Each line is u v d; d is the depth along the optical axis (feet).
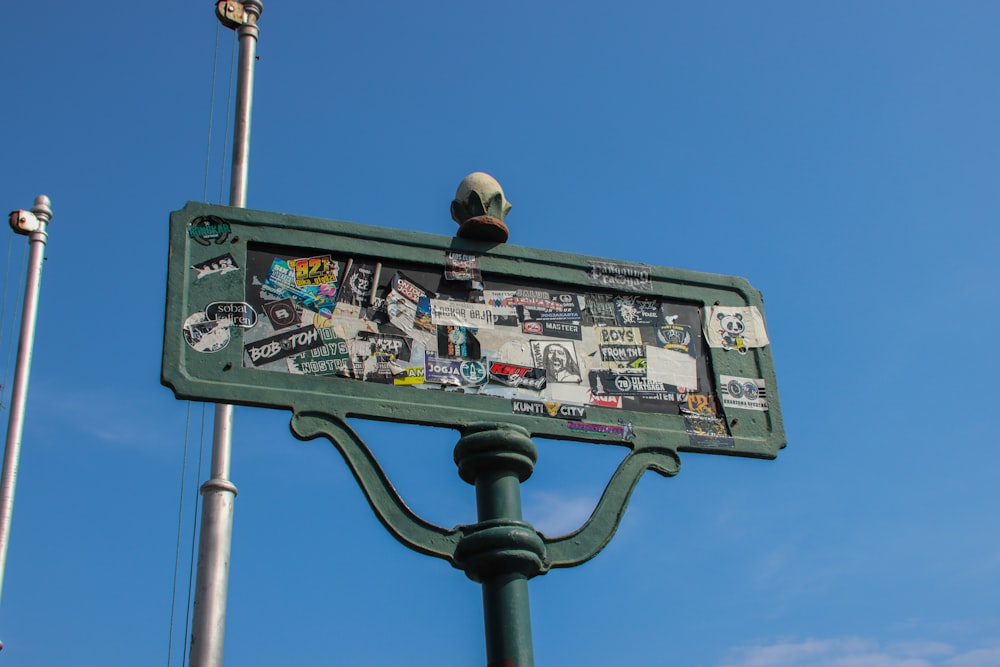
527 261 19.92
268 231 18.56
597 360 19.40
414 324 18.60
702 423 19.43
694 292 20.88
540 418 18.34
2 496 44.04
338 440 17.04
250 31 40.93
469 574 16.56
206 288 17.75
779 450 19.67
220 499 32.81
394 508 16.75
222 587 31.65
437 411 17.83
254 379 17.19
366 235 19.07
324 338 17.93
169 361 16.88
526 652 15.67
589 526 17.48
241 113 39.68
